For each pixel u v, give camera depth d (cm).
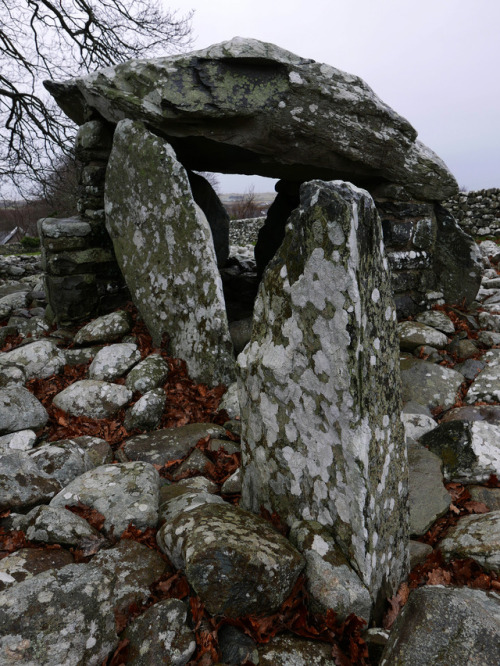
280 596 173
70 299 500
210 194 661
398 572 200
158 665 153
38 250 1435
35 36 890
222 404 359
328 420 181
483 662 133
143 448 307
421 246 499
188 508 227
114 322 455
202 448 308
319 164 462
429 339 437
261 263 702
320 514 192
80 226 499
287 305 189
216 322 382
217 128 438
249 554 168
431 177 480
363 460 172
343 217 165
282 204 677
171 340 425
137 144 425
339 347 172
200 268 393
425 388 377
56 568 193
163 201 413
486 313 484
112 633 161
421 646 138
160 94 418
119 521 218
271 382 198
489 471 261
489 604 171
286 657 161
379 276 180
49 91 538
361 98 432
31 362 403
